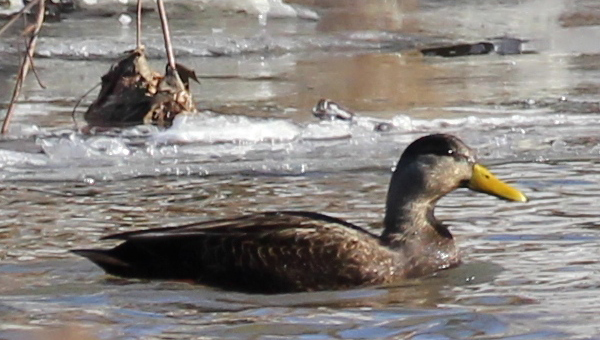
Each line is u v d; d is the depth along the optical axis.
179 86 17.09
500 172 14.14
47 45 22.42
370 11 26.38
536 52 22.31
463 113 17.38
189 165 14.66
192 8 25.55
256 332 9.16
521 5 27.30
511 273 10.50
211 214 12.52
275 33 23.84
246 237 10.28
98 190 13.60
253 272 10.21
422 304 9.80
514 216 12.22
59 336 9.04
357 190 13.48
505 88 19.08
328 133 16.20
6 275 10.55
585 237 11.46
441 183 10.88
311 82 19.78
